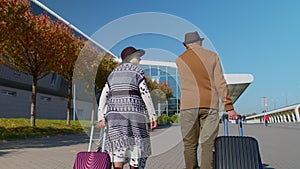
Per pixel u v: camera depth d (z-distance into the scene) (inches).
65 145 420.5
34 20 533.6
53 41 561.9
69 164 252.5
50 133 605.3
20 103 1202.0
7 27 409.7
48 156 301.4
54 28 565.6
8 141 462.3
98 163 124.5
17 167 236.5
